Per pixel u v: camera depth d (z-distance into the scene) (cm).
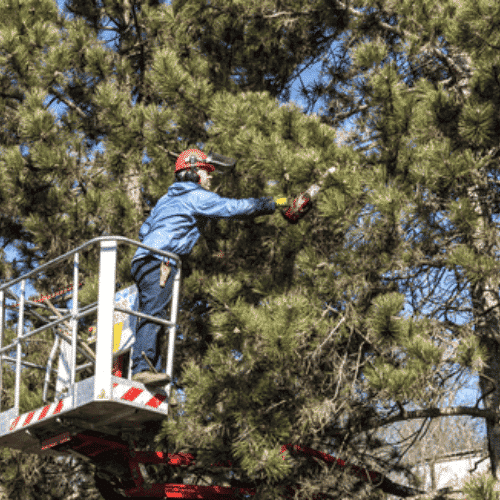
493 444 1566
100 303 930
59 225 1697
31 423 1017
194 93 1588
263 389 1291
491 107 1283
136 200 1869
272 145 1316
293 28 1936
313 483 1407
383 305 1199
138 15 2133
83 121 1867
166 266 1005
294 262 1461
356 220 1273
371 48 1346
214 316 1241
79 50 1895
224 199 1036
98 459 1167
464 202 1263
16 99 1880
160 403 980
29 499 1784
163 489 1292
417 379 1182
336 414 1424
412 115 1322
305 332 1295
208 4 1919
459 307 1483
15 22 1844
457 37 1359
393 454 1602
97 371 916
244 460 1248
